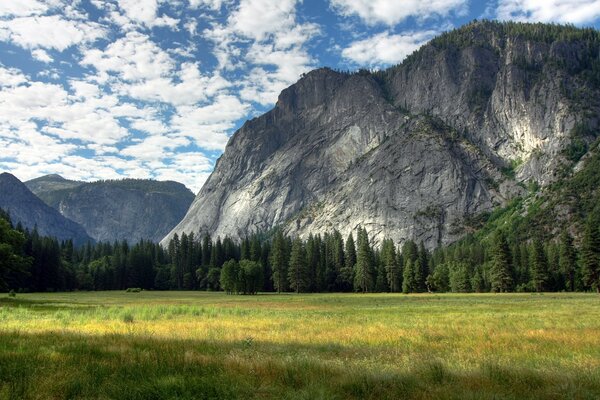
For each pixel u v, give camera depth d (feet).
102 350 49.42
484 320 102.42
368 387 33.81
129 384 33.78
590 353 53.47
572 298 226.99
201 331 78.84
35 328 82.28
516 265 437.99
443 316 118.32
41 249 416.26
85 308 156.04
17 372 37.01
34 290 406.62
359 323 99.40
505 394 33.14
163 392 32.30
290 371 38.47
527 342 62.95
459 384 35.19
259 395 32.30
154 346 53.88
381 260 495.00
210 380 35.12
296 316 124.57
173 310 137.28
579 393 33.19
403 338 69.10
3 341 55.52
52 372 37.06
